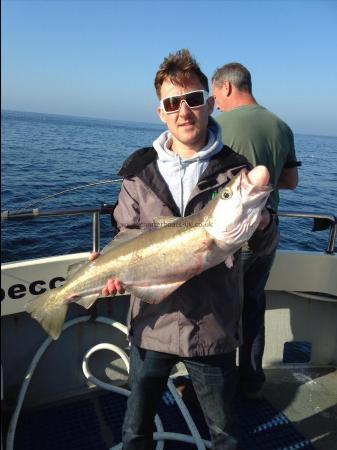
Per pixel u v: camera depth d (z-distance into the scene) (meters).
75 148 35.81
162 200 1.93
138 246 1.96
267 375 3.21
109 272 2.02
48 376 2.86
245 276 2.69
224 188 1.79
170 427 2.64
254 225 1.76
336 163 38.06
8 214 2.38
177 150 2.03
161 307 1.91
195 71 1.89
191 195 1.92
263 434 2.62
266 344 3.31
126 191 2.05
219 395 1.94
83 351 2.95
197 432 2.46
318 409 2.85
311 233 10.12
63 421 2.66
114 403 2.83
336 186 20.88
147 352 1.96
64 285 2.14
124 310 3.03
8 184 15.41
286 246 9.08
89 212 2.63
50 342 2.74
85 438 2.54
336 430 2.67
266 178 1.69
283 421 2.73
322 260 3.13
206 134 2.01
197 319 1.87
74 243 8.90
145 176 1.96
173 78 1.85
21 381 2.79
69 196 13.73
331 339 3.32
